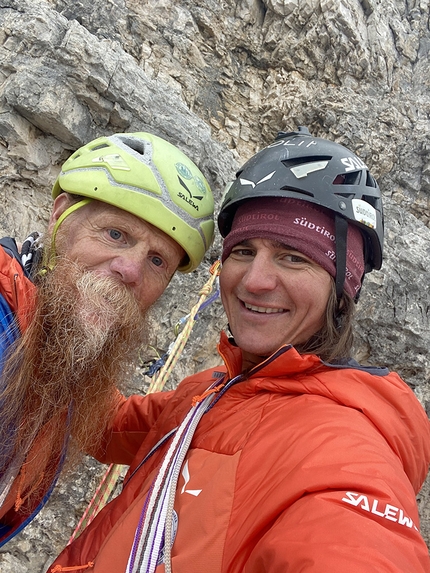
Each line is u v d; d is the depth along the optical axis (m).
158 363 0.87
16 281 0.46
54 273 0.50
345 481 0.32
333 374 0.45
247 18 1.98
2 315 0.45
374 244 0.58
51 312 0.47
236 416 0.46
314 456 0.35
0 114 1.17
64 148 1.28
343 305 0.53
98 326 0.48
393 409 0.44
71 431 0.51
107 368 0.50
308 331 0.51
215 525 0.37
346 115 2.00
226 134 1.94
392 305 1.70
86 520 0.70
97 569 0.44
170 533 0.39
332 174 0.52
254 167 0.55
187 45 1.84
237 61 2.01
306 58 2.04
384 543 0.28
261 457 0.39
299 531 0.30
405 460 0.42
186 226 0.55
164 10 1.82
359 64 2.10
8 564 1.12
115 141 0.55
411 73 2.34
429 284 1.77
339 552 0.27
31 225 1.24
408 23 2.41
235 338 0.53
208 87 1.93
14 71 1.20
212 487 0.39
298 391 0.45
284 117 2.00
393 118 2.09
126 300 0.50
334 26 2.01
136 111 1.32
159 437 0.60
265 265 0.50
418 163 2.11
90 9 1.66
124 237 0.53
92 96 1.24
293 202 0.51
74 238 0.52
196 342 1.40
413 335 1.70
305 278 0.49
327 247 0.50
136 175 0.52
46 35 1.22
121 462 0.73
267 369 0.47
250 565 0.32
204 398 0.51
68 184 0.53
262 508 0.34
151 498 0.44
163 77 1.77
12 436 0.46
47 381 0.47
